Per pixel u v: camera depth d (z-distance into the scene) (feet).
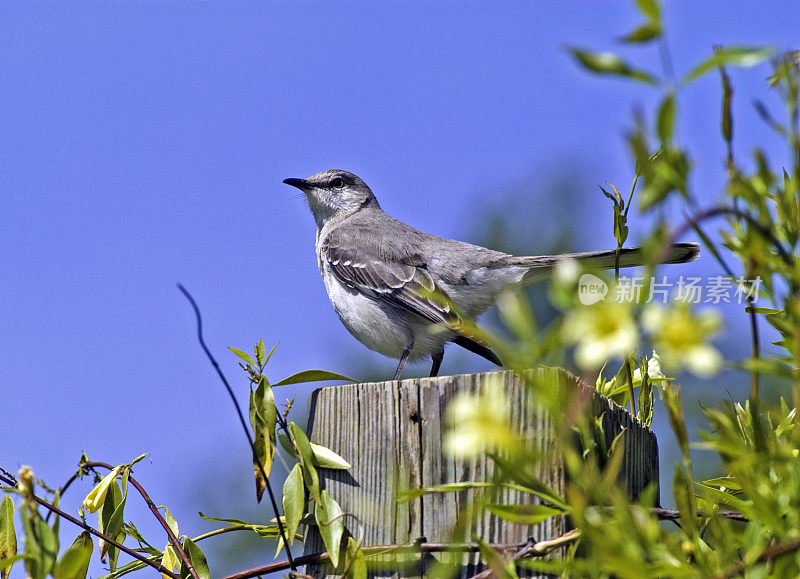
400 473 19.34
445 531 18.63
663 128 9.81
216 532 21.77
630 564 10.59
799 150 11.88
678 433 13.06
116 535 21.57
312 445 20.22
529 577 17.65
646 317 9.06
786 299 11.79
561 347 9.97
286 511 19.33
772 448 13.20
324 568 19.48
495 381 18.90
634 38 9.38
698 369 8.66
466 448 10.32
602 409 19.75
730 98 11.60
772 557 11.57
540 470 17.90
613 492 11.30
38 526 15.02
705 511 15.31
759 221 11.68
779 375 10.85
